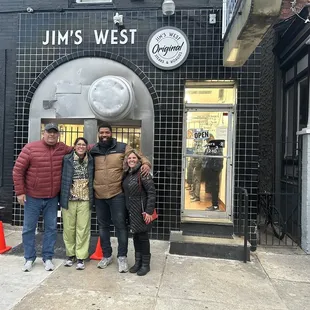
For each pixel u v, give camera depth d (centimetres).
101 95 547
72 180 434
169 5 545
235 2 426
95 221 582
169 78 565
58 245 529
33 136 599
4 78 639
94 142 579
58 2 598
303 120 595
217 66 554
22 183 420
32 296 358
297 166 599
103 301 349
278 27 654
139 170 414
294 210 589
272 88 748
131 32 575
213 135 573
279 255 512
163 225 562
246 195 473
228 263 470
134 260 469
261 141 789
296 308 349
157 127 566
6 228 606
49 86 596
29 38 600
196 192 576
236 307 346
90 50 584
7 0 633
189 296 367
